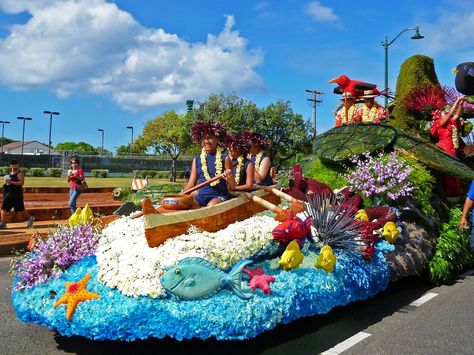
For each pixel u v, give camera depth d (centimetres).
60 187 2077
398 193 723
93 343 500
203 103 4081
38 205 1612
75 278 486
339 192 720
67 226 581
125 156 6612
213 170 564
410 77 1166
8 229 1220
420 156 809
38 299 476
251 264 491
